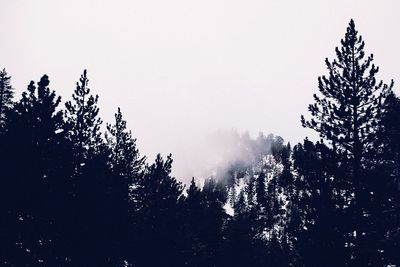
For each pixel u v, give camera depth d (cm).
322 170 1803
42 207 1736
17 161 1692
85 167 2011
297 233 1781
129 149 2708
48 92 1819
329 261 1666
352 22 1961
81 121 2109
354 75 1867
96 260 1972
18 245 1672
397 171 1933
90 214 1945
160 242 2178
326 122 1883
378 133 1753
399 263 1598
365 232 1681
